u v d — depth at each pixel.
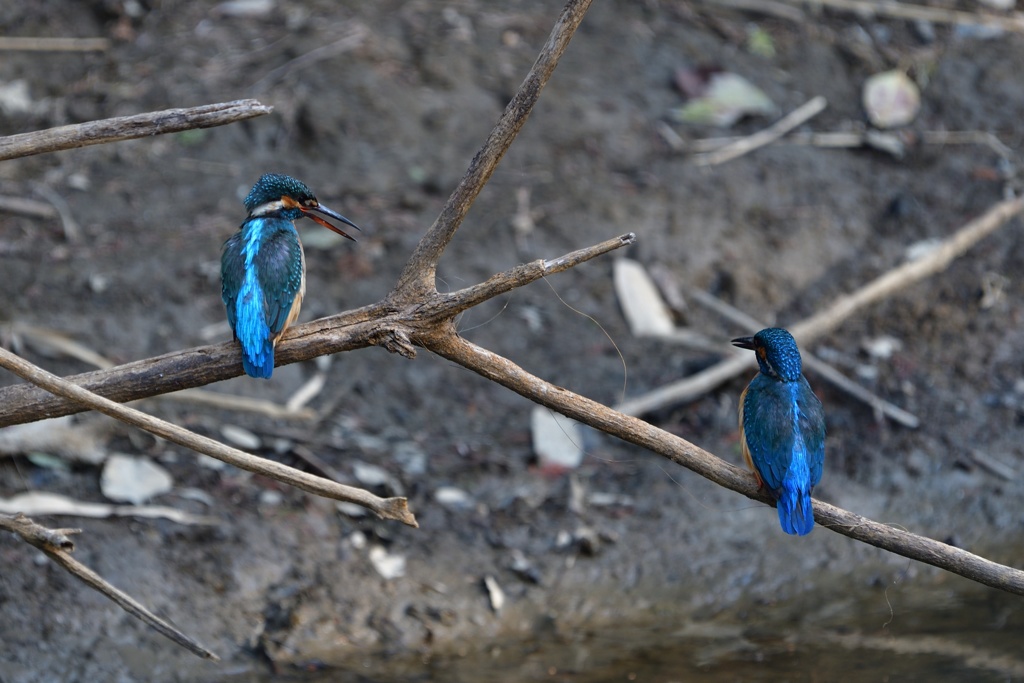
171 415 10.98
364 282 12.55
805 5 16.91
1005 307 13.27
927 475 11.49
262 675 8.93
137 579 9.35
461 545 10.30
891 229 14.03
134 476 10.23
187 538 9.80
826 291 13.24
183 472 10.44
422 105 14.53
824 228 13.91
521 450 11.41
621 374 12.16
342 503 10.44
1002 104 15.70
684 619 9.96
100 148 13.94
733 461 11.15
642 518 10.79
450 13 15.95
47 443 10.13
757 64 15.82
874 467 11.57
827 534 10.91
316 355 6.82
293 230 7.95
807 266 13.48
